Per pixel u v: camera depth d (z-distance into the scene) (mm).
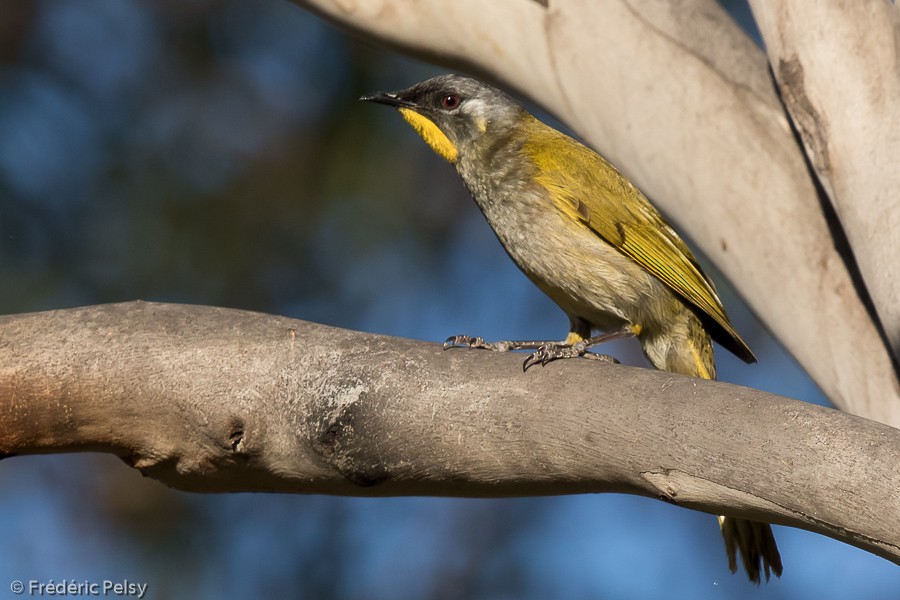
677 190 8656
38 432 7652
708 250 8648
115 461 15969
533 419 6887
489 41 9133
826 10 7867
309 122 16469
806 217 8188
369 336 7512
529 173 11555
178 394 7512
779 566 9375
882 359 7879
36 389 7543
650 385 6648
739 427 6176
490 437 7008
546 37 8938
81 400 7562
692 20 8672
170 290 15641
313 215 16172
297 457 7465
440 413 7090
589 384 6805
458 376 7141
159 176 16125
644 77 8648
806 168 8227
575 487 7027
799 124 7914
